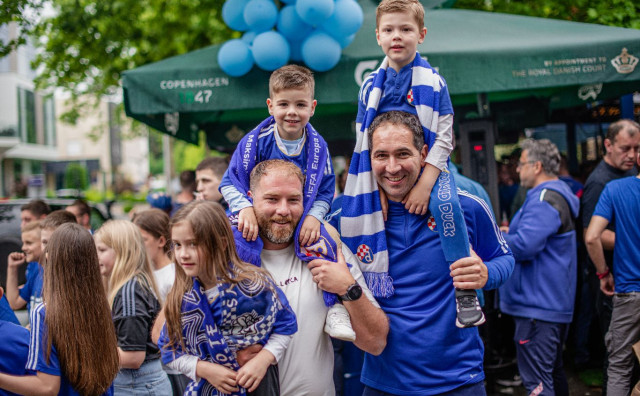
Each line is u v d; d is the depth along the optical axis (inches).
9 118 1050.1
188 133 259.6
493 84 166.7
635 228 139.7
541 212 145.0
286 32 172.6
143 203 1069.8
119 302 111.0
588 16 240.4
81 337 86.9
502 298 156.3
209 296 83.0
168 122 224.1
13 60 1040.2
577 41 167.2
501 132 276.5
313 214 93.5
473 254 89.8
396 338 91.3
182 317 83.0
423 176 91.6
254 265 87.3
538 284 146.6
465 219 95.1
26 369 84.1
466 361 90.5
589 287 194.5
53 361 84.7
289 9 170.7
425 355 89.5
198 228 80.5
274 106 100.6
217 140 302.0
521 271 149.8
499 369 193.0
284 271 91.8
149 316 112.7
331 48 167.8
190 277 84.4
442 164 93.0
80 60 312.8
